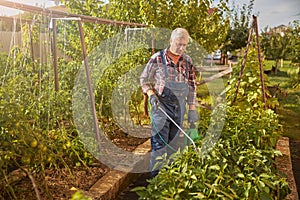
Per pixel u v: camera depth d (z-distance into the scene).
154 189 2.71
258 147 3.91
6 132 2.68
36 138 2.82
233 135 3.87
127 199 3.56
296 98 9.48
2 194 2.93
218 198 2.67
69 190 3.30
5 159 2.67
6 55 5.46
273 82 12.23
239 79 5.09
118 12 6.55
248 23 17.11
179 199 2.61
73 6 6.30
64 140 3.67
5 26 6.45
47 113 3.73
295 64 11.30
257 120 4.30
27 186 3.24
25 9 3.23
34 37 6.07
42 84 4.59
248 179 2.97
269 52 15.12
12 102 2.87
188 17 7.00
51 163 3.45
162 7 6.68
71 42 5.96
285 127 7.11
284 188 3.16
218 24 7.83
